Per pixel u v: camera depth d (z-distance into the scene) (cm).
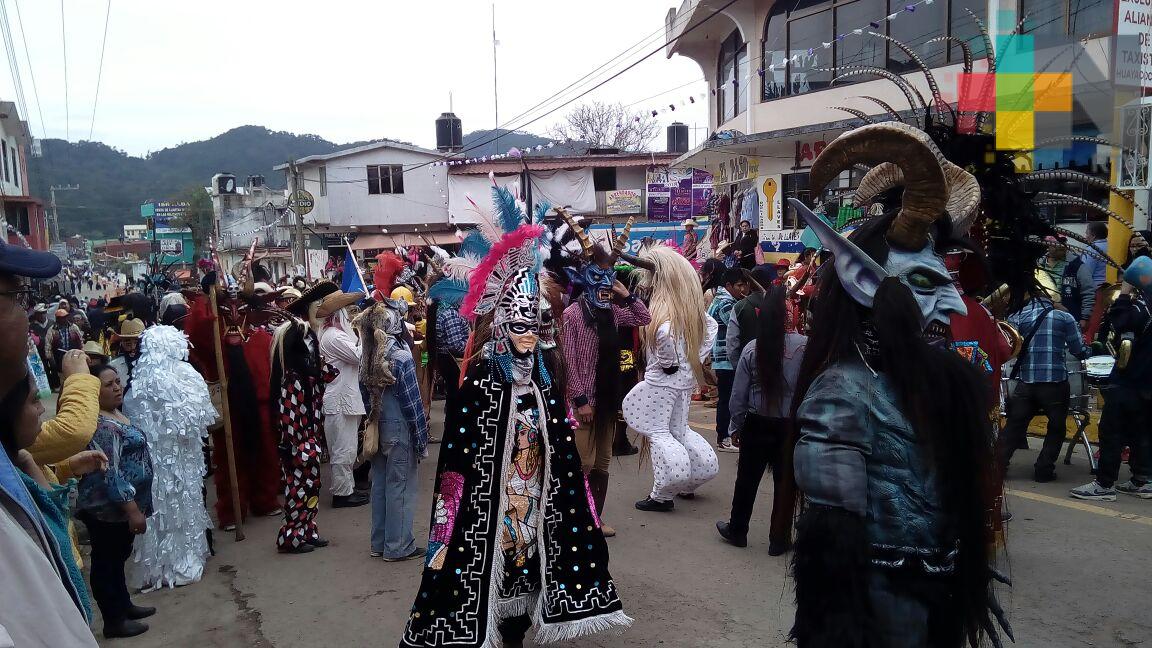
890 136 245
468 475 378
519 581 388
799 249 1566
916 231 255
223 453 666
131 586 543
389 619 474
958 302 260
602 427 561
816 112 1562
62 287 2917
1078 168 973
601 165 3003
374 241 3719
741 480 554
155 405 530
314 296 632
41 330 1686
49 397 1480
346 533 636
